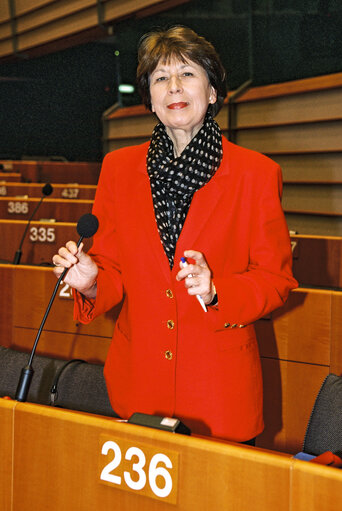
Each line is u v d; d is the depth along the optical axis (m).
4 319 2.65
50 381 1.79
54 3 10.05
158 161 1.29
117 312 2.46
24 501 0.99
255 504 0.83
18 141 13.98
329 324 2.19
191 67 1.25
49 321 2.59
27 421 0.99
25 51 11.43
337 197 6.85
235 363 1.29
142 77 1.32
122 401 1.34
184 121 1.25
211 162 1.27
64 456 0.96
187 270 1.10
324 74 6.93
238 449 0.84
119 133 10.40
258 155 1.31
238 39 8.09
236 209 1.28
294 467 0.80
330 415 1.47
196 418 1.28
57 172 10.47
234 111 8.00
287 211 7.44
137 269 1.29
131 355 1.31
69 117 13.70
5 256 4.27
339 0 6.56
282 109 7.34
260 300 1.21
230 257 1.29
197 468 0.86
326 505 0.78
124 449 0.91
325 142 6.89
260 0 7.64
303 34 7.10
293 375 2.25
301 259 3.72
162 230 1.27
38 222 4.20
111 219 1.38
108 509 0.93
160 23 9.17
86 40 10.37
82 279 1.24
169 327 1.27
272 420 2.29
